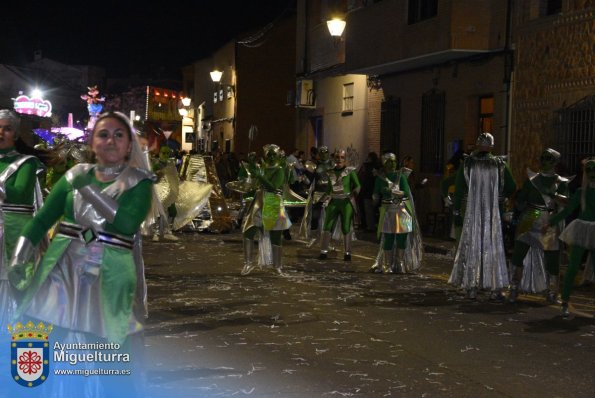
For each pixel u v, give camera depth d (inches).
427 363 272.4
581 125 631.8
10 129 263.7
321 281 463.2
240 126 1690.5
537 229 400.2
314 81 1165.7
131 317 171.3
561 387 246.1
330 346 294.4
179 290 418.0
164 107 1752.0
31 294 169.8
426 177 849.5
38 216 173.5
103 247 169.9
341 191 572.4
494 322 348.5
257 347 289.4
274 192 479.5
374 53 876.0
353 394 231.6
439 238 732.7
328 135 1124.5
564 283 363.3
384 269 508.7
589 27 622.8
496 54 735.1
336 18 839.7
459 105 797.2
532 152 685.9
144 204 171.9
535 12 692.1
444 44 751.1
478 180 406.6
